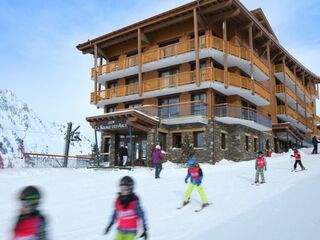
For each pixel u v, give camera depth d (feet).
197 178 29.68
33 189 11.38
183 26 85.66
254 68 86.02
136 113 67.97
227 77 77.25
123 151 70.13
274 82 114.73
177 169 62.08
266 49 100.63
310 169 56.29
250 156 86.22
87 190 38.50
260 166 42.47
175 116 80.64
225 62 77.66
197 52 76.38
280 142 116.88
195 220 24.57
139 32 87.56
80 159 83.92
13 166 67.51
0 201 31.17
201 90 79.15
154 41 91.15
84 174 55.11
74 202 31.50
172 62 84.12
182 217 25.66
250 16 80.53
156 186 41.14
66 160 79.56
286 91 112.68
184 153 73.82
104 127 71.72
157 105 85.81
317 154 88.99
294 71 126.62
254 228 21.12
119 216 13.78
